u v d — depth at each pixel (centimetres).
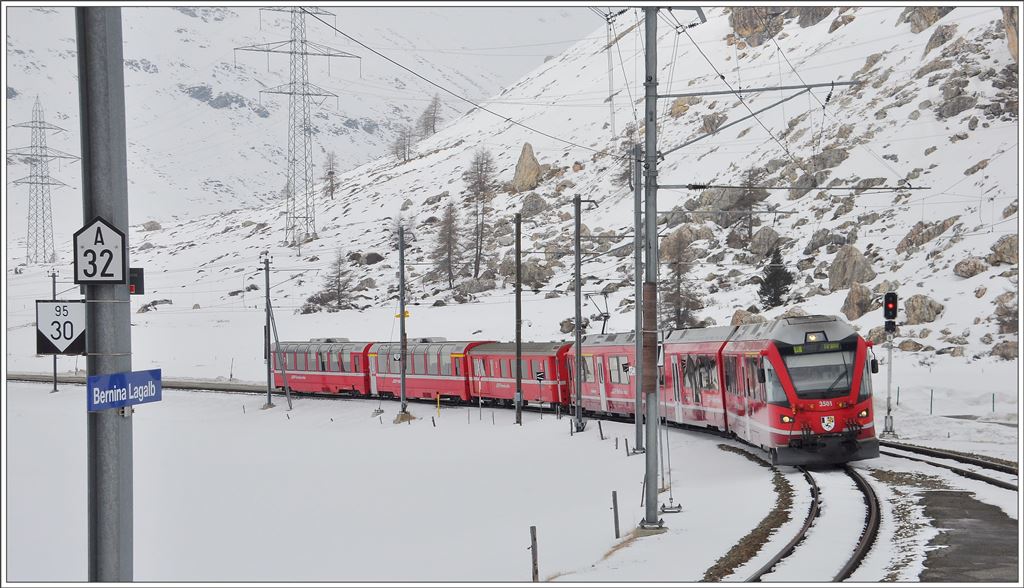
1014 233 7819
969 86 11706
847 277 8475
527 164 16800
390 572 2525
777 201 11481
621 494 3181
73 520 3997
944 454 3203
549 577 2041
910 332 6869
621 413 4881
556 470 3856
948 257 8069
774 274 8631
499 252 13688
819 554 1812
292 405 7088
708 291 9544
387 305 12281
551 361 5488
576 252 4756
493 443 4772
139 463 5206
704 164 13888
